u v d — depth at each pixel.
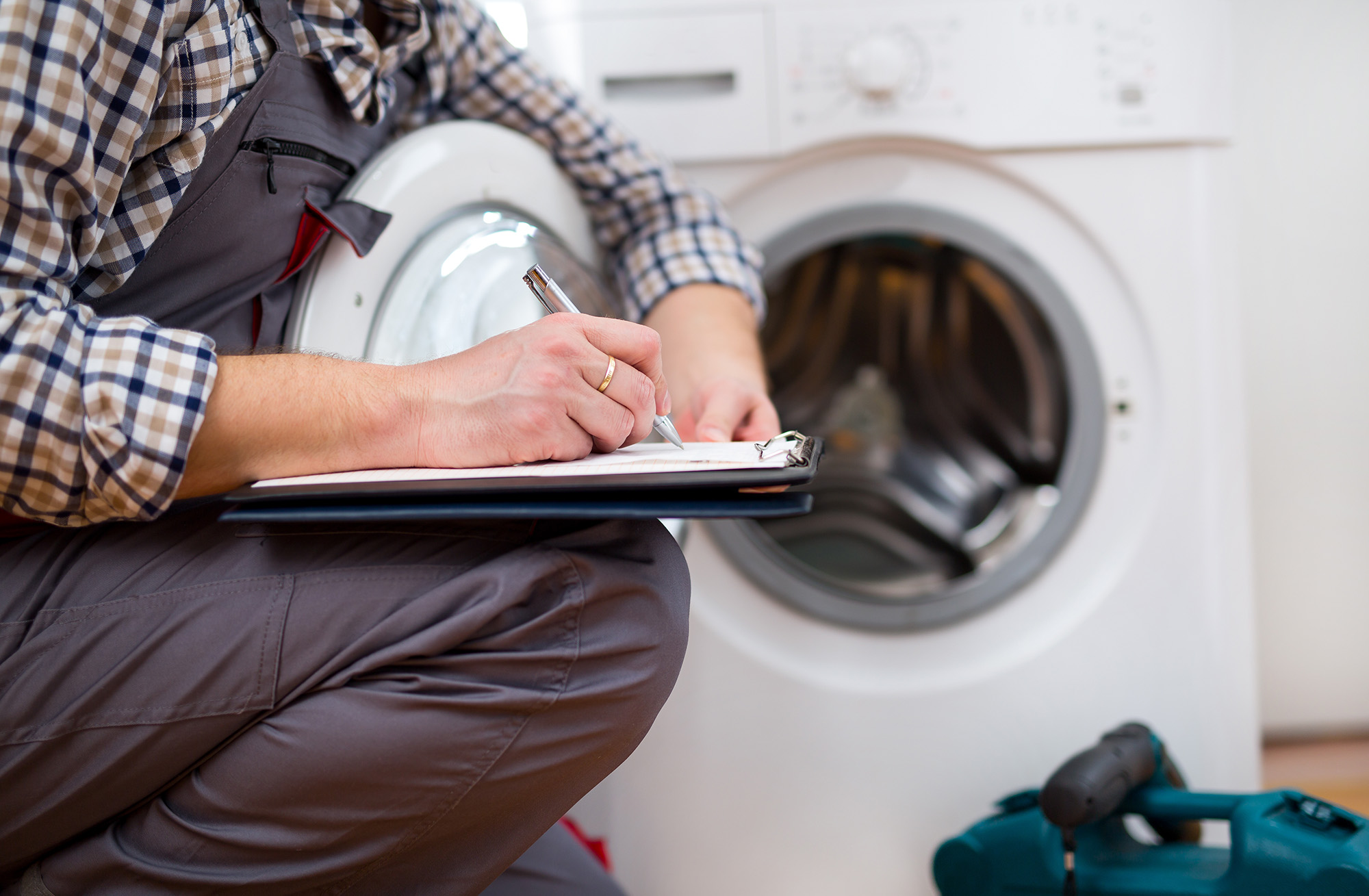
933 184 1.12
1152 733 0.96
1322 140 1.49
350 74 0.73
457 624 0.53
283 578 0.55
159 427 0.51
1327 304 1.51
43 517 0.54
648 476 0.46
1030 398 1.25
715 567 1.12
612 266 1.06
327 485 0.50
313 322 0.70
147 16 0.54
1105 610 1.09
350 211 0.72
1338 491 1.53
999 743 1.09
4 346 0.49
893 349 1.34
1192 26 1.07
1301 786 1.40
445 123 0.84
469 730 0.53
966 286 1.25
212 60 0.60
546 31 1.10
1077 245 1.11
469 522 0.57
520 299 0.83
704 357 0.89
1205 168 1.09
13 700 0.54
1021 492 1.25
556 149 0.99
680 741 1.09
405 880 0.58
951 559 1.27
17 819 0.56
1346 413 1.52
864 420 1.39
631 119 1.10
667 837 1.09
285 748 0.53
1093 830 0.92
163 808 0.56
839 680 1.10
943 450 1.37
